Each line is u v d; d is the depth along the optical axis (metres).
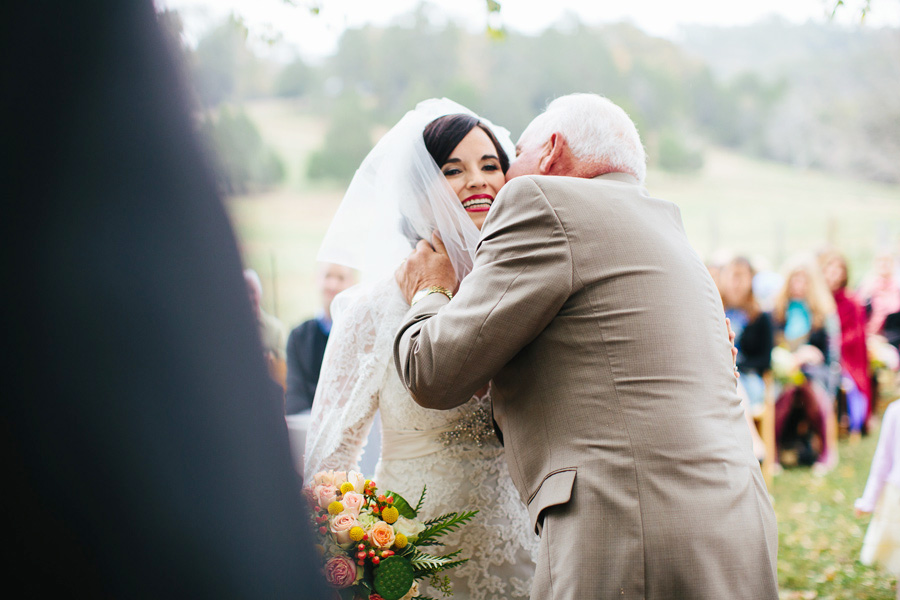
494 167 1.91
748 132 27.47
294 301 11.63
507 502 1.82
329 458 1.80
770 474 5.62
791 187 23.09
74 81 0.54
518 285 1.42
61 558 0.55
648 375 1.37
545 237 1.43
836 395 7.01
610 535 1.30
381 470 1.84
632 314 1.40
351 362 1.81
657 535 1.27
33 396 0.54
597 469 1.34
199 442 0.60
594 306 1.42
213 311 0.61
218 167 0.64
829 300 6.47
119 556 0.57
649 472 1.32
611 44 32.03
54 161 0.54
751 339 5.74
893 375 7.70
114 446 0.56
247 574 0.62
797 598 3.67
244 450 0.62
